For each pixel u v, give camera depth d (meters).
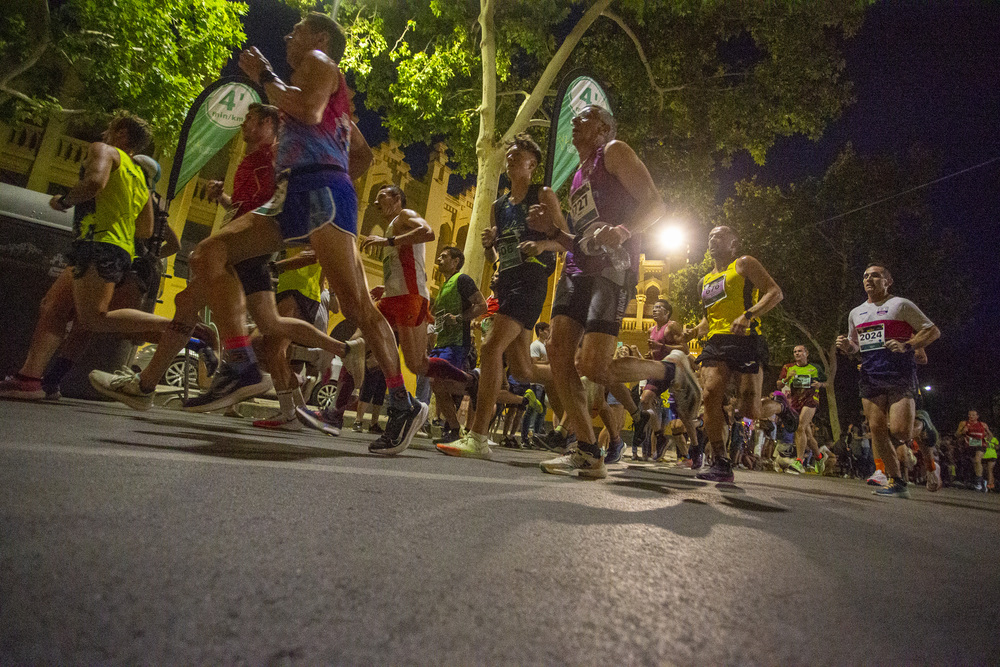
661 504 2.36
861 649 0.89
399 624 0.77
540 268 4.25
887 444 5.47
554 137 4.24
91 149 3.83
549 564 1.17
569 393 3.34
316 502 1.53
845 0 13.49
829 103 14.43
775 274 22.72
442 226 25.41
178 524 1.13
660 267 29.03
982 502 6.38
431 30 14.27
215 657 0.62
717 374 4.39
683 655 0.78
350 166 3.40
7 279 4.75
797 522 2.35
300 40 2.93
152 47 11.02
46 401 4.14
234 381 3.22
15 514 1.06
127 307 4.30
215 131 5.73
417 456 3.57
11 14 10.09
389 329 3.24
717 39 14.93
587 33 15.41
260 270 4.04
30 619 0.65
